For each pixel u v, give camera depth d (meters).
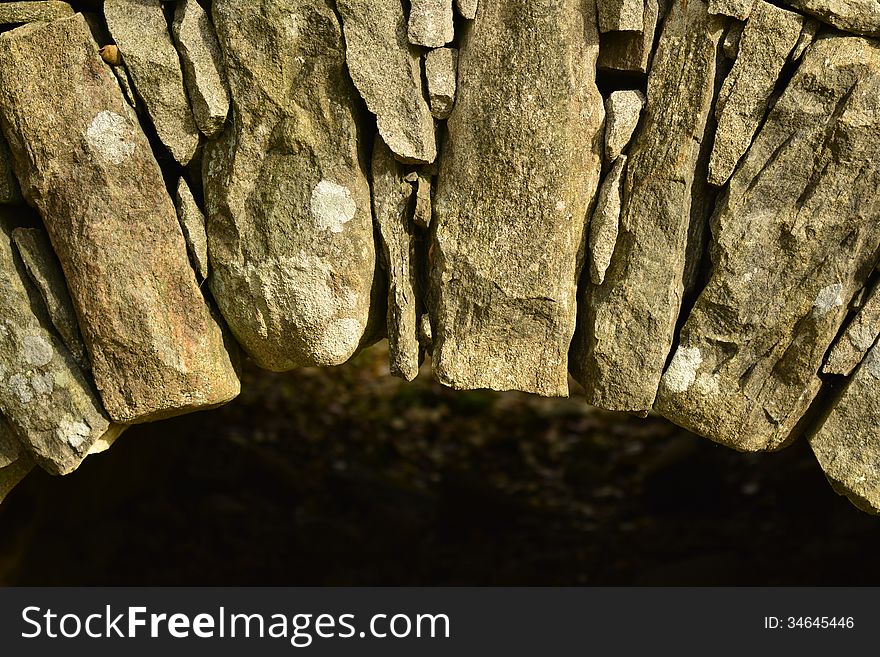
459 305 1.98
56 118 1.91
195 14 1.92
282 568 4.89
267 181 1.95
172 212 1.96
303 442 5.79
